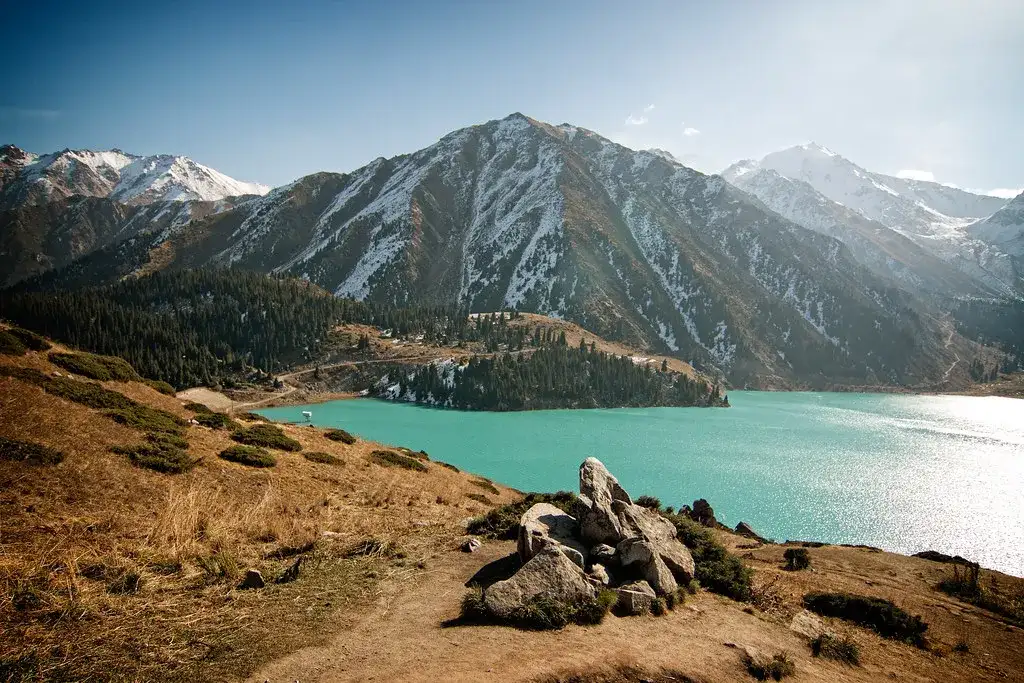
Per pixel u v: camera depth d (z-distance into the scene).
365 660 12.42
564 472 93.88
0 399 28.14
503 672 12.45
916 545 65.06
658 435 132.12
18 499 19.42
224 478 28.62
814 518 73.06
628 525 22.77
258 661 11.90
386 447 55.38
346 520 26.38
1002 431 152.12
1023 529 70.38
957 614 26.97
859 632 21.33
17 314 171.38
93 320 178.62
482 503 39.25
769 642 17.56
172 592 15.20
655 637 16.11
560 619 15.62
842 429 148.88
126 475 24.56
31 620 12.31
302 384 190.50
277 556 19.70
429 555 21.78
